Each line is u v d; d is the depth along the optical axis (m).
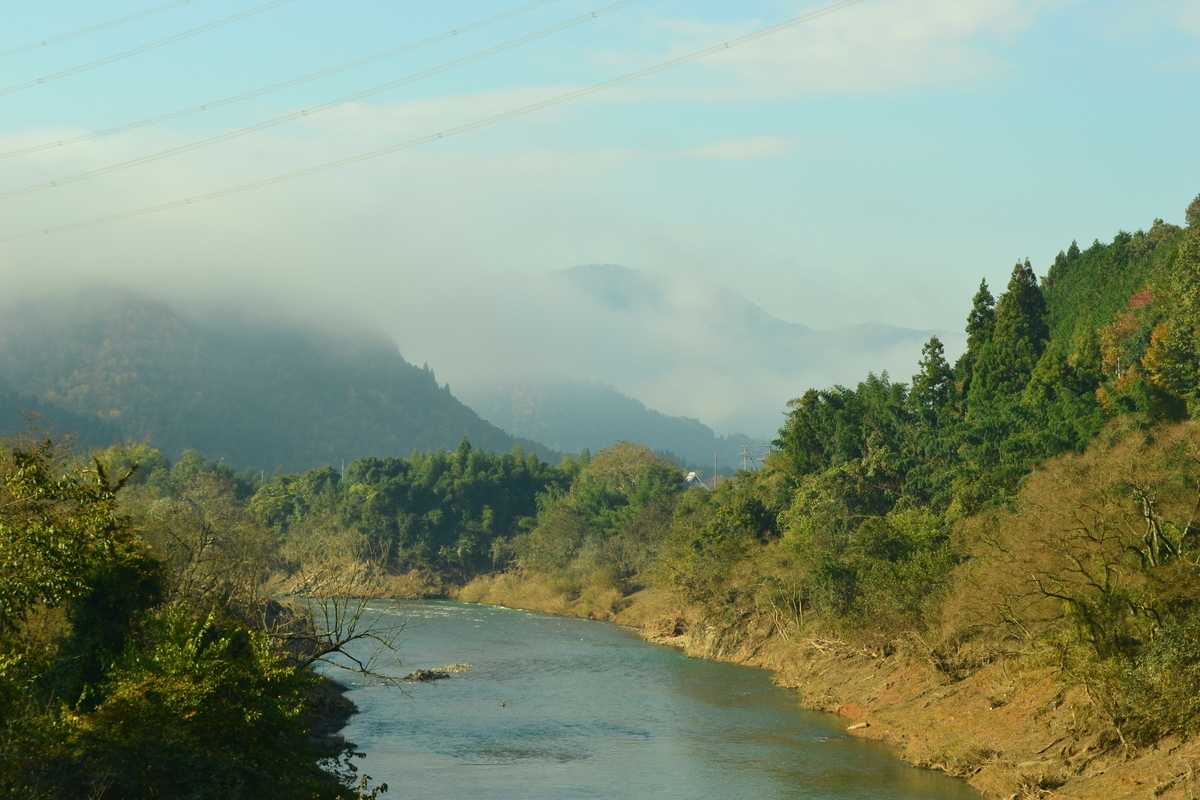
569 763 48.88
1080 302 131.25
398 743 53.34
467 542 168.00
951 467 87.50
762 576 84.94
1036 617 48.78
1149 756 38.34
